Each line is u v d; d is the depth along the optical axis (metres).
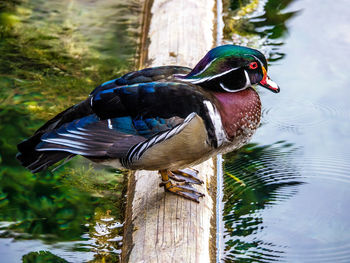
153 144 3.82
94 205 4.86
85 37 7.15
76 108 3.97
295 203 4.84
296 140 5.65
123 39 7.14
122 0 8.01
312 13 7.64
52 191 5.00
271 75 6.48
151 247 3.89
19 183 5.09
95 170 5.30
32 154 3.93
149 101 3.86
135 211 4.30
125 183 5.12
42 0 7.87
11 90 6.19
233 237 4.48
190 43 6.12
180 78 4.09
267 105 6.14
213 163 5.02
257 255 4.28
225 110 4.03
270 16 7.57
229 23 7.41
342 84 6.34
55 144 3.86
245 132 4.14
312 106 6.07
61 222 4.66
